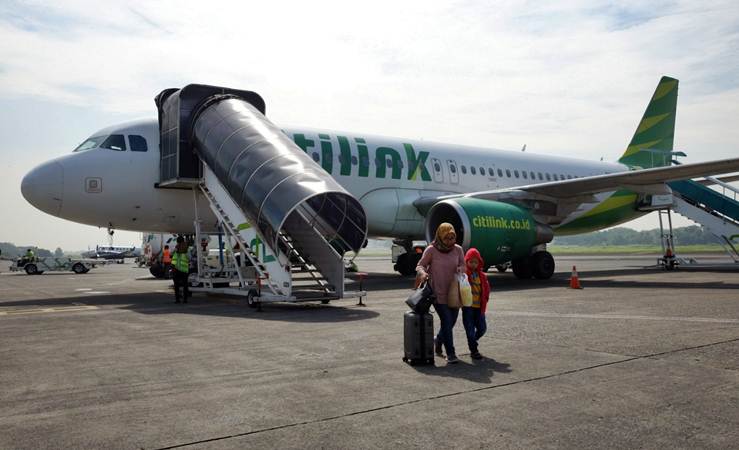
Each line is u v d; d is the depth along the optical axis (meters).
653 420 4.14
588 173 25.56
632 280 17.48
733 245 24.92
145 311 11.05
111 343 7.37
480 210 15.44
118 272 37.53
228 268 15.29
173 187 14.34
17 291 17.62
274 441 3.80
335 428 4.04
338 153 17.19
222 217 12.81
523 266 17.95
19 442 3.79
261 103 14.89
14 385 5.26
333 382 5.29
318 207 14.53
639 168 28.30
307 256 13.05
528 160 23.30
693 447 3.63
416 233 19.28
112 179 13.87
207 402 4.68
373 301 12.34
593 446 3.66
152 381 5.36
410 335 5.98
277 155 11.70
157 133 14.65
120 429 4.04
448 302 6.05
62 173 13.48
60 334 8.16
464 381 5.30
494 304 11.08
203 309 11.31
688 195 25.31
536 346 6.87
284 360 6.23
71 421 4.22
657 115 28.27
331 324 8.91
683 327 8.09
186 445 3.73
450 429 4.00
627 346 6.77
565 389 4.98
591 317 9.17
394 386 5.14
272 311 10.80
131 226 14.77
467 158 20.86
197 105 13.87
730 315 9.24
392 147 18.67
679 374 5.43
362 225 13.16
